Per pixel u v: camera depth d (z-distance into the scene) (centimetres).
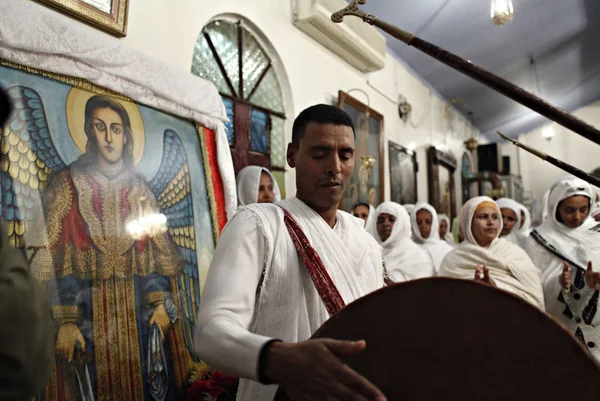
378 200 465
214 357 75
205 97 209
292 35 348
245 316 85
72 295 136
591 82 813
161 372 157
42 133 137
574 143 993
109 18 196
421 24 495
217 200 208
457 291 77
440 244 365
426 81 669
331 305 92
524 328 71
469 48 579
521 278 227
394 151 523
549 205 254
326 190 103
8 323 60
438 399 73
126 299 152
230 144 288
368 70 453
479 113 859
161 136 183
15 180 127
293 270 96
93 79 156
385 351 78
